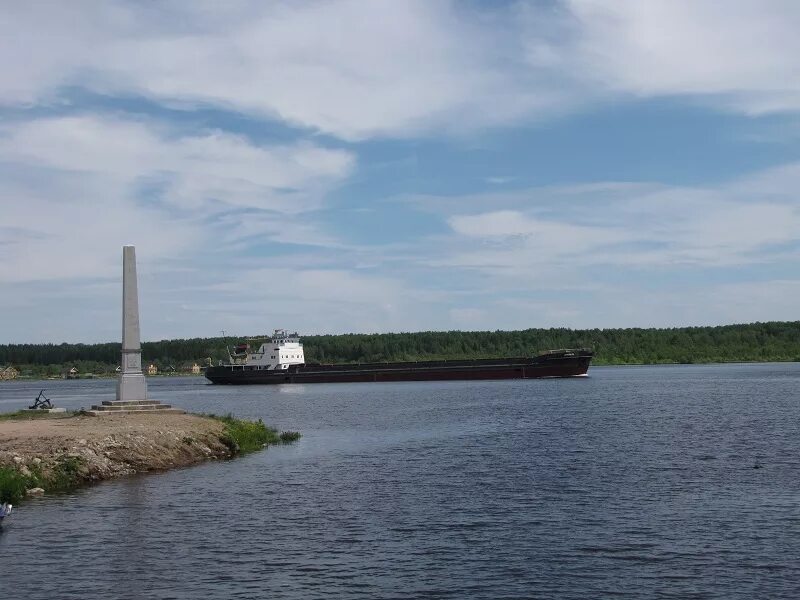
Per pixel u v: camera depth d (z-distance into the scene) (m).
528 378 179.88
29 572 23.00
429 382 185.50
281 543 26.31
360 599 20.81
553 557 24.64
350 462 45.78
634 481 38.03
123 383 59.91
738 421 69.75
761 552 24.95
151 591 21.36
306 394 142.75
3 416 60.16
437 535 27.44
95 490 35.78
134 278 60.19
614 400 104.12
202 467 43.59
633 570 23.23
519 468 42.81
